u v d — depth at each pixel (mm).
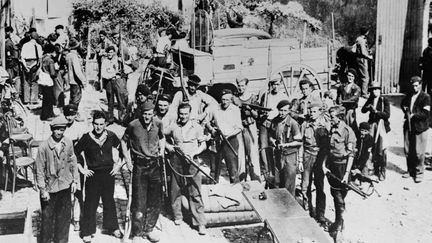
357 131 9406
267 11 11727
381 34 11516
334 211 8898
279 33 11836
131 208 7727
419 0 11344
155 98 9156
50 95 9625
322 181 8570
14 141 8125
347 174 8398
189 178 7926
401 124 10852
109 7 10734
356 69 11461
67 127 7695
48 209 7199
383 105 9469
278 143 8641
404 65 11625
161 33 10570
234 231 8039
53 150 7090
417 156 9484
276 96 9672
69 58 9852
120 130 9250
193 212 7949
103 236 7684
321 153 8508
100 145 7430
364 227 8367
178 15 10781
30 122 9445
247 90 9758
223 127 8586
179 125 7934
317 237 6695
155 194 7680
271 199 7676
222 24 11680
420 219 8508
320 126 8570
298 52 10094
